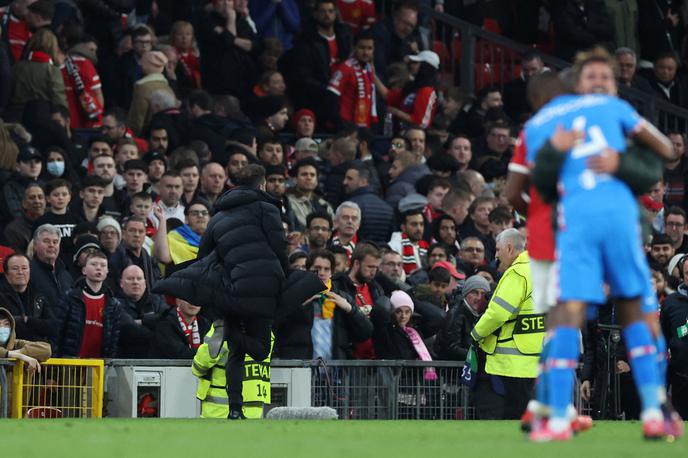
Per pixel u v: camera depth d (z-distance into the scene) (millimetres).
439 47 71938
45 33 56125
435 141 64375
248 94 64688
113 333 40750
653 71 74375
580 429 24781
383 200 56562
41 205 46625
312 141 58000
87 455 18141
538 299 21750
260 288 34750
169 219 47844
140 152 56250
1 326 37219
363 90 65000
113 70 62344
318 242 48250
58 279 43219
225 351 37281
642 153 19594
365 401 40375
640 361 19656
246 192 35625
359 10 70500
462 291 42938
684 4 77188
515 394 36844
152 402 38750
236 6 66438
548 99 22875
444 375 41438
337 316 42094
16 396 36781
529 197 21844
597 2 72688
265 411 39625
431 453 18672
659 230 59156
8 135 49688
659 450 18734
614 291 19641
